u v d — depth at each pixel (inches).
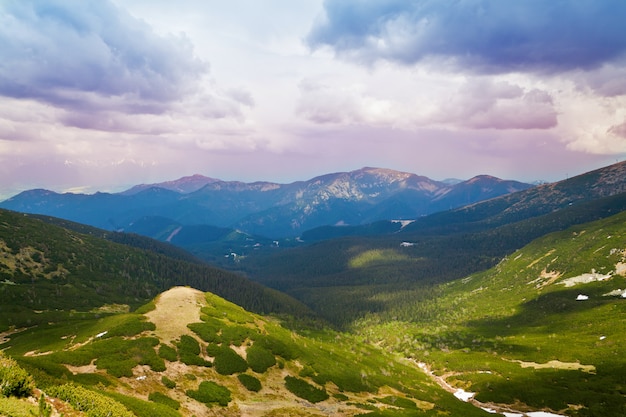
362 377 4813.0
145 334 3567.9
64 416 1279.5
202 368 3292.3
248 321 4763.8
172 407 2524.6
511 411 5364.2
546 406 5319.9
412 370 7450.8
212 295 5329.7
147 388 2689.5
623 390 5423.2
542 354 7815.0
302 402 3422.7
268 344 4232.3
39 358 2561.5
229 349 3750.0
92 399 1464.1
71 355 2758.4
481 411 4926.2
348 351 7293.3
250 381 3403.1
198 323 4060.0
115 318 4758.9
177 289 5142.7
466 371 7445.9
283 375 3828.7
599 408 4970.5
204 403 2792.8
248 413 2910.9
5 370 1285.7
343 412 3400.6
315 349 5423.2
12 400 1192.2
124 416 1478.8
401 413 3735.2
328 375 4286.4
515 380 6387.8
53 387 1433.3
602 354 7096.5
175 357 3243.1
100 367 2716.5
